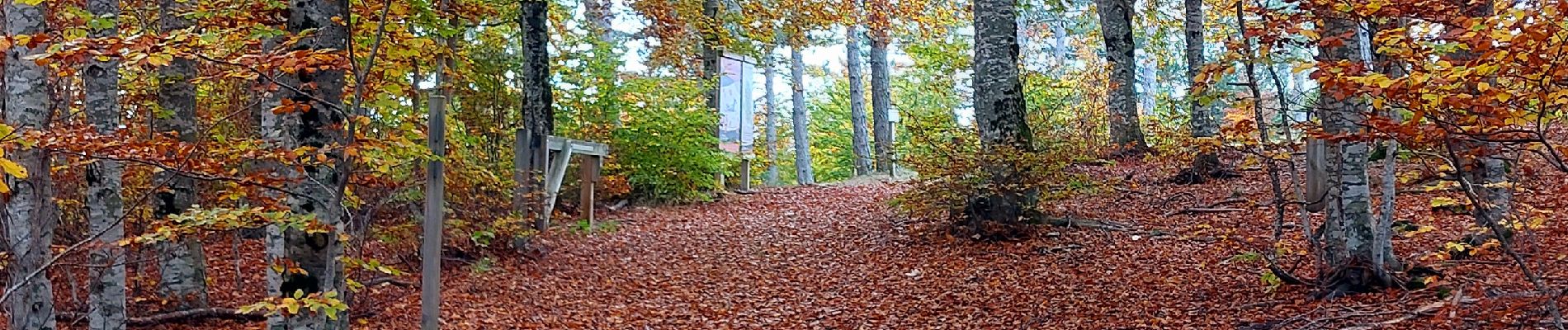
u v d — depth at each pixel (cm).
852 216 1374
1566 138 526
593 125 1530
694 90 1656
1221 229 1002
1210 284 793
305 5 512
